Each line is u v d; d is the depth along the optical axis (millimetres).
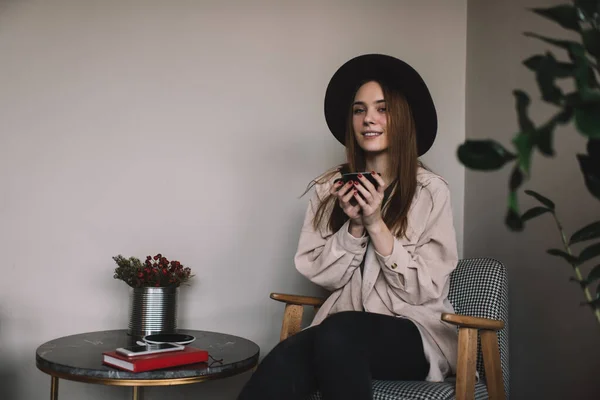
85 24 2232
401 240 1668
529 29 2041
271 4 2354
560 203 1825
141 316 1923
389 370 1439
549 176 1879
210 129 2293
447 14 2461
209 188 2283
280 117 2334
